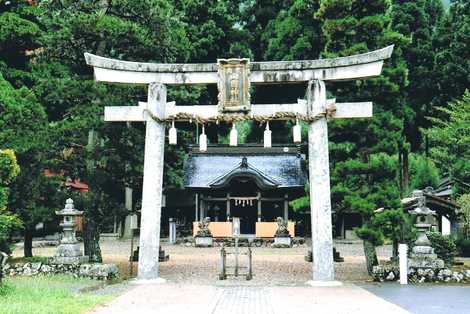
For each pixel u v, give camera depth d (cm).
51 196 1895
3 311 1027
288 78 1702
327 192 1650
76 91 1845
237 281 1739
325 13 1892
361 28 1842
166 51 2034
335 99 1784
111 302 1265
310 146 1681
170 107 1734
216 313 1133
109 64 1711
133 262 2286
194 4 4159
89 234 1948
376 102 1916
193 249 3183
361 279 1783
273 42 4231
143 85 1852
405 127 3519
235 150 3991
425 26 3612
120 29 1825
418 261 1708
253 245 3400
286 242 3316
